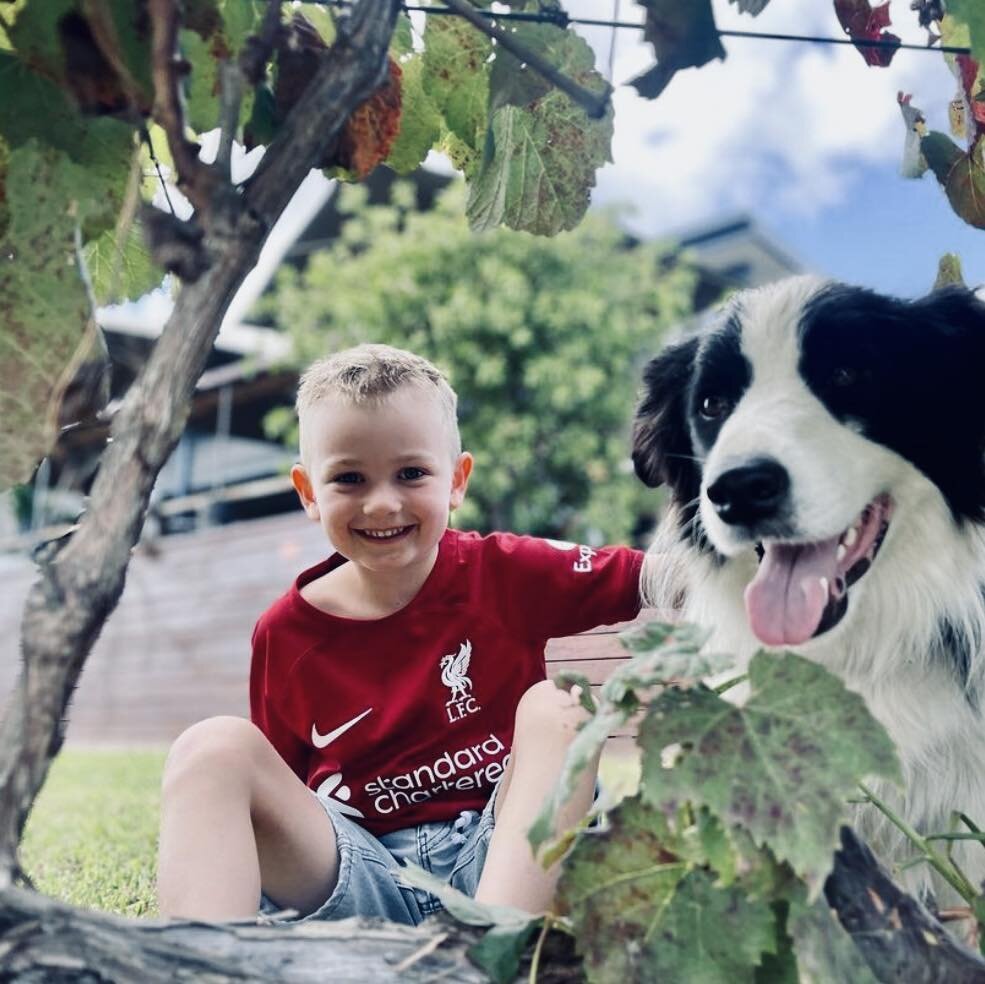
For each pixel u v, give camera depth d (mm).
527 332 12141
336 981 1169
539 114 1836
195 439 15492
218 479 14891
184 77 1211
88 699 11977
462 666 2396
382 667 2391
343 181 1852
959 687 2260
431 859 2262
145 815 4676
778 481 2156
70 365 1356
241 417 14875
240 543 10992
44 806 5223
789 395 2393
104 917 1139
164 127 1195
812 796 1151
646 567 2674
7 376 1377
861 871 1300
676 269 14133
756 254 19953
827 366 2387
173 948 1140
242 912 1697
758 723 1217
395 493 2305
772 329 2451
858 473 2277
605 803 1475
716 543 2289
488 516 12648
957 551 2363
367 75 1287
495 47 1749
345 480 2316
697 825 1244
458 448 2584
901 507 2361
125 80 1296
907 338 2400
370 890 2072
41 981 1075
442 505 2373
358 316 12789
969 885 1555
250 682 2520
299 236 15391
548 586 2523
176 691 11305
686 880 1238
